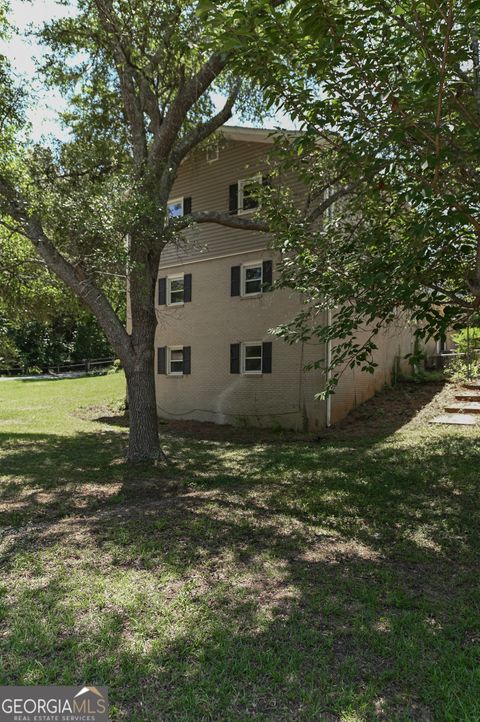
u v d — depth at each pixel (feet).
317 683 9.48
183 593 13.14
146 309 31.17
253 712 8.69
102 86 39.06
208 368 51.93
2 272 38.27
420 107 13.42
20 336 124.36
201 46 14.94
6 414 57.62
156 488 24.20
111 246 27.14
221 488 24.20
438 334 16.10
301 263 20.90
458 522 18.65
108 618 11.84
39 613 12.08
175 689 9.33
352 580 13.99
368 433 39.04
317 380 43.86
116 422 52.16
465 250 15.42
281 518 19.40
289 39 13.51
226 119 35.47
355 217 26.78
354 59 13.73
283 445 37.19
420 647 10.64
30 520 19.40
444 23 12.75
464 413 39.96
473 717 8.46
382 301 16.02
